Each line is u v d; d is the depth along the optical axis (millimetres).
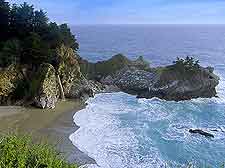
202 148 47625
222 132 55000
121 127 55719
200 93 78562
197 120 62188
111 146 47031
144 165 41406
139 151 45656
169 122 59750
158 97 77688
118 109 67438
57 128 53656
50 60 71438
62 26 82562
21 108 63312
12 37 74688
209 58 155625
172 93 77312
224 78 105375
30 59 70000
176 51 183875
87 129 53812
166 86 78250
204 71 80938
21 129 52344
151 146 47719
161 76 80500
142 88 82000
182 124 59000
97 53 159750
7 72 66562
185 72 79938
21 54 69750
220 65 134125
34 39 70062
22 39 74562
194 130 54344
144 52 174500
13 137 15250
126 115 63188
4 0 77312
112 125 56594
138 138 50719
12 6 77312
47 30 76500
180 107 70938
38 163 13820
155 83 80188
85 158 42562
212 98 78562
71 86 74688
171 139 50875
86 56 147375
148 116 63188
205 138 51750
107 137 50625
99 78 90125
